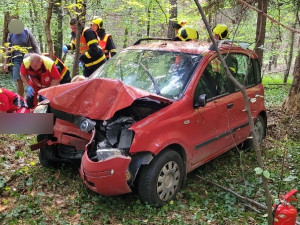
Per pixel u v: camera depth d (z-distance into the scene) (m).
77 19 6.46
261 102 5.86
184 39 5.84
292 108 8.14
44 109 4.46
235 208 4.02
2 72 10.88
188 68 4.55
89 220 3.62
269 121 7.73
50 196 4.07
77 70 6.86
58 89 4.12
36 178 4.41
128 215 3.79
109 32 13.27
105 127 4.05
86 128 4.01
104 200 4.03
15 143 5.55
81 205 3.90
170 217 3.78
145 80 4.56
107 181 3.52
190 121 4.20
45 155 4.53
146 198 3.83
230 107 4.93
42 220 3.59
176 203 4.05
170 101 4.08
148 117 3.86
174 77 4.49
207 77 4.61
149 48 5.13
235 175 5.00
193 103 4.28
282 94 11.30
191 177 4.86
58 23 10.93
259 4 6.65
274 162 5.57
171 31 11.83
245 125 5.40
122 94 3.81
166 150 3.95
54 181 4.38
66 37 13.65
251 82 5.69
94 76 5.09
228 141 5.05
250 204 4.20
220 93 4.84
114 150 3.63
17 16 10.34
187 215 3.86
